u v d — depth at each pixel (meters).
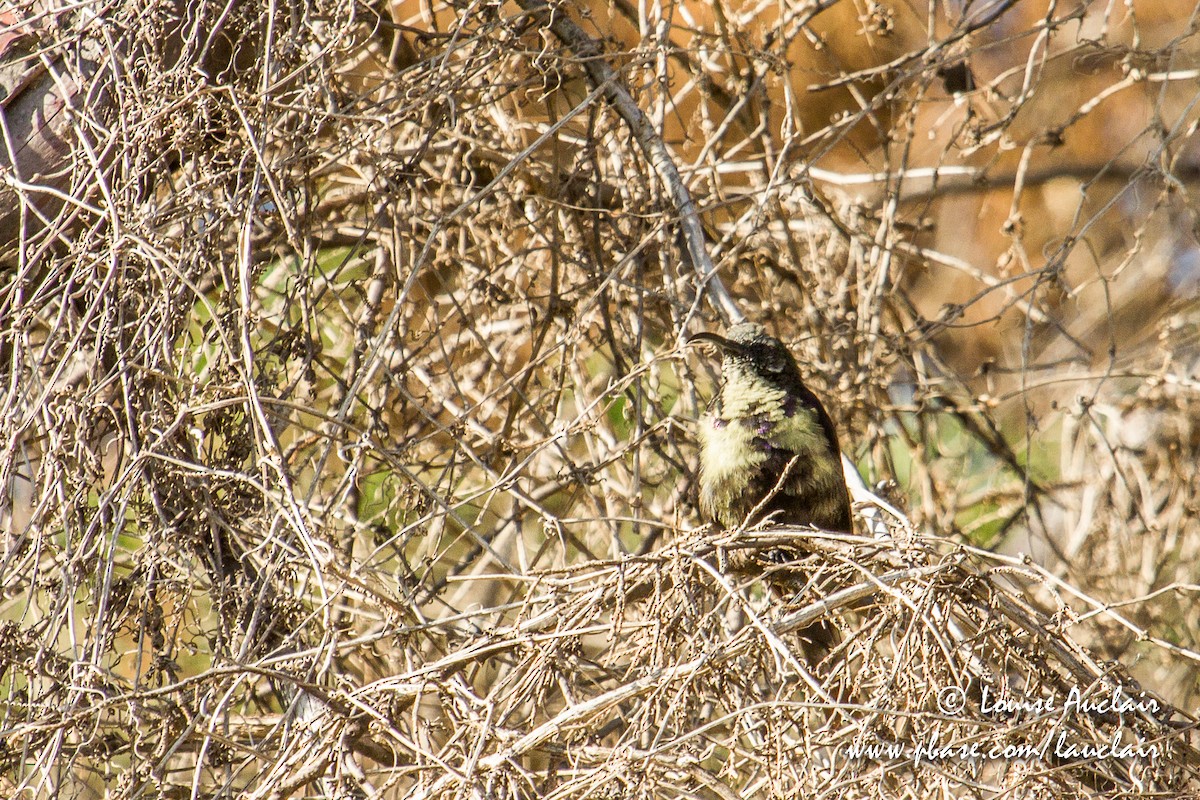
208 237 8.44
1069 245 10.83
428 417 9.12
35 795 6.89
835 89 14.62
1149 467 12.72
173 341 8.27
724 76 12.95
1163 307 14.32
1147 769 6.46
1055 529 12.85
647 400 10.47
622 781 6.35
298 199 9.13
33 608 8.64
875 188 14.58
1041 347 14.20
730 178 13.49
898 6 14.53
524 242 11.38
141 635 7.66
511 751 6.36
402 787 8.47
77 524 7.89
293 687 7.79
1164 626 11.71
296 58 9.06
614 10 12.05
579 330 9.88
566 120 8.83
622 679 7.33
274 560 8.04
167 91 8.26
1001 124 11.33
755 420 8.93
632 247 10.62
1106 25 12.34
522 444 10.02
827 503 8.93
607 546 10.97
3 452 7.68
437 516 8.74
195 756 7.80
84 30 8.45
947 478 12.52
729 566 7.66
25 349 7.95
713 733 7.69
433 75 9.34
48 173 8.59
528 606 8.18
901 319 12.77
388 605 7.57
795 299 12.30
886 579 6.78
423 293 10.77
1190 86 15.02
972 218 15.85
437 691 7.07
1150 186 13.82
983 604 6.93
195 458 8.23
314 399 9.82
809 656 7.67
